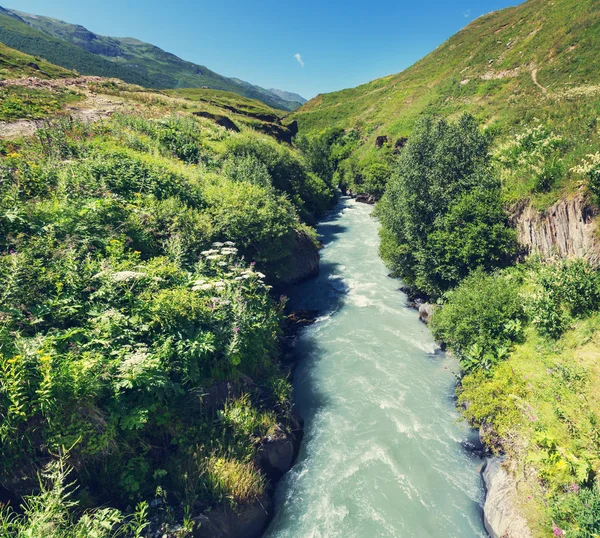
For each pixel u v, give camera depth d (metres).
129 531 6.36
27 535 4.93
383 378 13.71
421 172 19.94
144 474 7.32
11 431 5.98
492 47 64.81
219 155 30.06
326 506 8.92
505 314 12.99
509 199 16.53
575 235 13.31
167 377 8.26
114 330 8.49
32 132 21.25
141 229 13.73
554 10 52.91
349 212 45.94
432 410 12.00
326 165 63.06
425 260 18.17
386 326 17.50
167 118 33.56
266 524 8.45
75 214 12.20
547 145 17.06
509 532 7.34
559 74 36.66
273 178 35.91
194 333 9.63
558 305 12.34
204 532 7.04
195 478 7.67
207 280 12.21
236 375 10.34
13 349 6.68
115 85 50.47
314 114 112.31
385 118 76.38
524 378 10.76
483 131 28.72
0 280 8.25
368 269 24.97
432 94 64.75
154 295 9.75
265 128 61.94
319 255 28.31
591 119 17.62
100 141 20.83
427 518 8.61
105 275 9.48
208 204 18.52
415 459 10.20
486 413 10.34
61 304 8.55
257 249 18.36
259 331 12.24
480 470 9.74
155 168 18.58
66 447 6.38
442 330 14.98
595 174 12.55
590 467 7.46
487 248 16.14
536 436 8.59
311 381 13.73
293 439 10.65
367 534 8.25
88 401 6.78
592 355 10.42
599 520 6.34
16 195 11.61
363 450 10.55
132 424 7.09
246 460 8.62
